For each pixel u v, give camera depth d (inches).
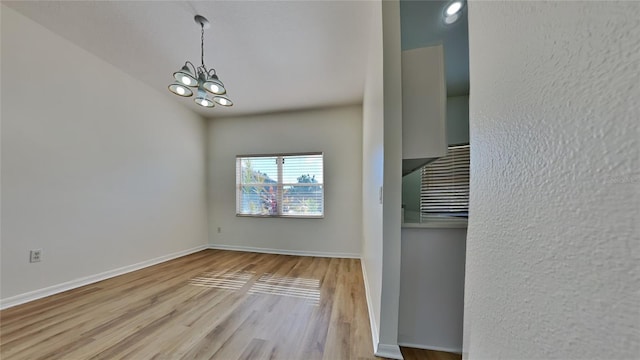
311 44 90.8
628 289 7.2
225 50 95.1
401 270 59.2
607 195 8.1
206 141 171.5
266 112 161.5
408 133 56.3
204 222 167.5
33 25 82.0
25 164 80.9
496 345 14.1
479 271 16.3
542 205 11.1
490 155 15.4
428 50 56.2
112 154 108.6
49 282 86.4
